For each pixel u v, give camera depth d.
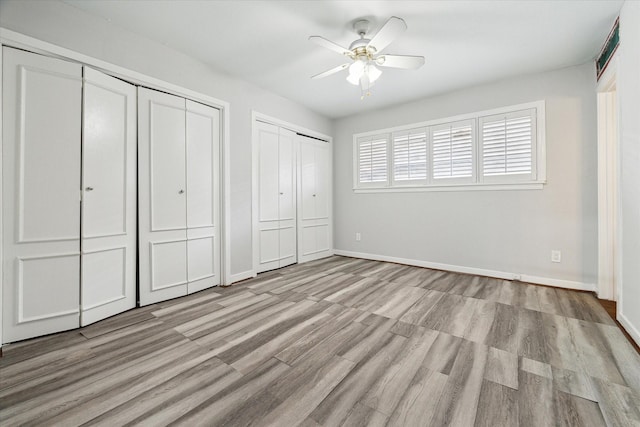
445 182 3.81
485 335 1.97
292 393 1.38
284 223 4.12
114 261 2.36
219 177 3.21
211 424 1.19
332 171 5.03
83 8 2.13
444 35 2.47
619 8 2.10
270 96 3.77
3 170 1.83
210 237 3.12
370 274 3.67
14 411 1.26
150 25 2.36
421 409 1.27
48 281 2.00
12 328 1.87
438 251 3.92
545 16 2.21
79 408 1.29
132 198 2.49
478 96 3.53
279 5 2.12
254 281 3.38
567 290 2.96
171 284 2.76
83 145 2.13
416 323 2.17
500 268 3.44
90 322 2.18
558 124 3.05
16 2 1.85
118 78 2.40
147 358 1.70
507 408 1.27
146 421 1.21
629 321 1.96
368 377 1.51
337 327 2.11
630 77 1.92
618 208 2.11
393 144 4.31
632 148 1.90
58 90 2.03
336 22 2.32
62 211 2.05
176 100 2.79
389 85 3.52
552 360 1.66
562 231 3.05
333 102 4.17
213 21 2.31
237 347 1.83
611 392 1.37
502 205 3.41
